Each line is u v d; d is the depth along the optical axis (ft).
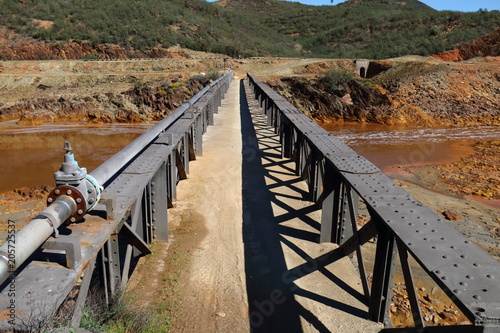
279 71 148.15
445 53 176.04
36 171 52.06
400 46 196.65
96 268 11.60
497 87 125.80
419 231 8.21
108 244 9.98
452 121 107.34
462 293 5.97
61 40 169.37
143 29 185.16
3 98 103.91
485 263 6.91
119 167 11.33
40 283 6.56
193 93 97.81
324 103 112.88
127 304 10.62
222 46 192.44
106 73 136.56
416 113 109.40
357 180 11.68
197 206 20.18
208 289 12.73
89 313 8.71
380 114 108.78
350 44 228.84
